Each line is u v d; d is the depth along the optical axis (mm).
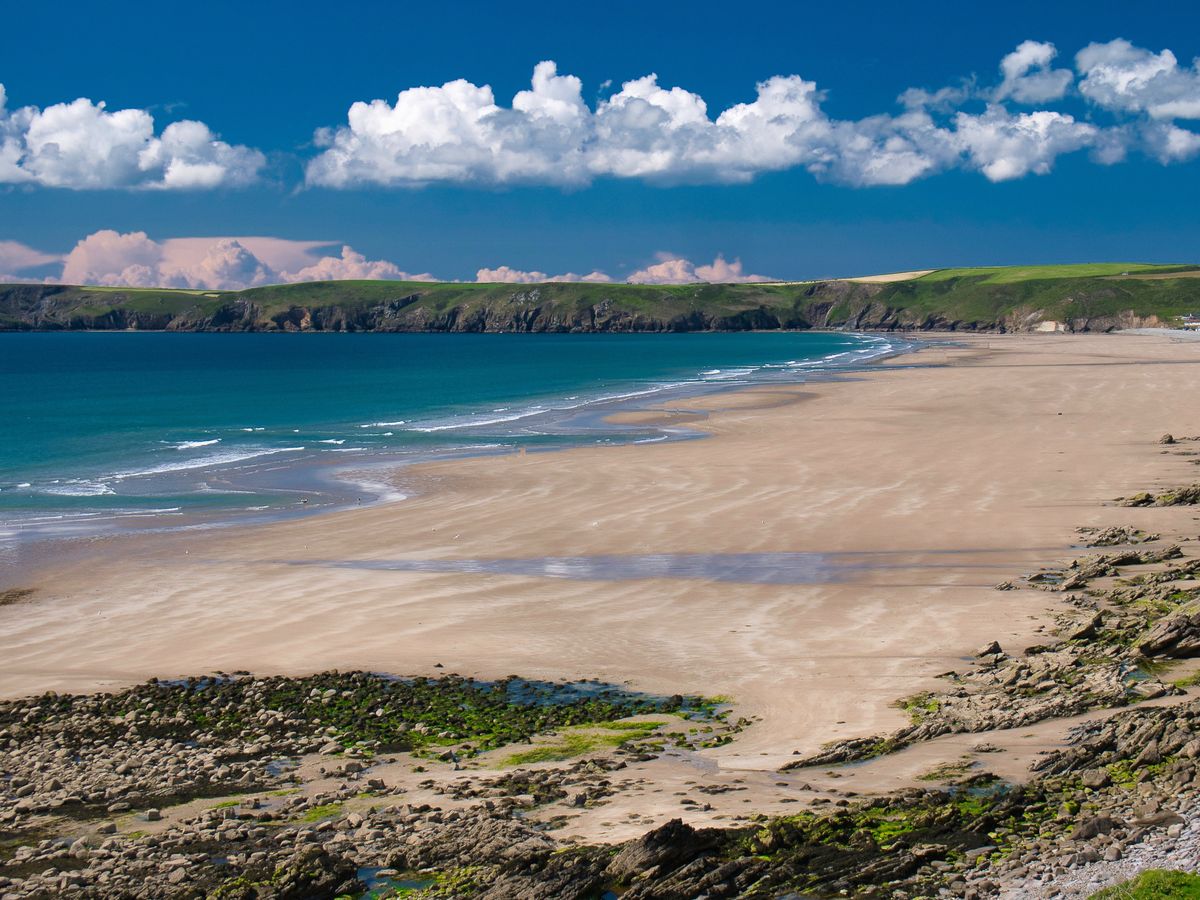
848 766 21719
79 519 51906
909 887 15531
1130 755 19906
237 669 30781
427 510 52625
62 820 20797
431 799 21188
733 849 17250
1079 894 14539
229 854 18703
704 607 35312
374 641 32969
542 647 31875
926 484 55312
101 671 30875
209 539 47219
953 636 31156
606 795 20578
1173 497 48344
